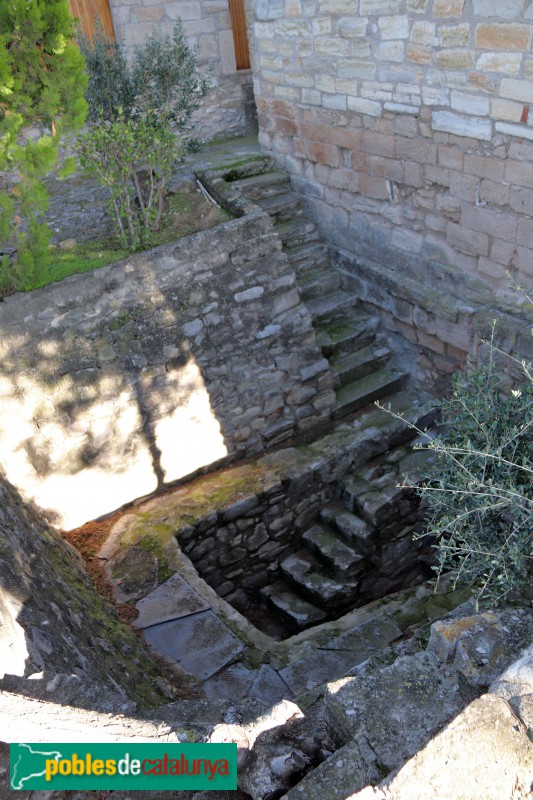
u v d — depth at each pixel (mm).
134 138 5648
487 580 3453
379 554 5664
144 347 5172
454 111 4746
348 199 6312
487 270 5102
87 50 6250
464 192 4977
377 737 2389
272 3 6160
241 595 5832
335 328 6508
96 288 4930
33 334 4754
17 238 4836
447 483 4008
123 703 2668
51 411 4918
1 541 3332
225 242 5301
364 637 4445
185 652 4312
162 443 5520
